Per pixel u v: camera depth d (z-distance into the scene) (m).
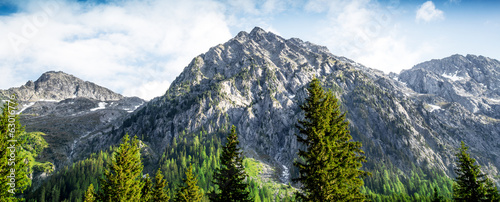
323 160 25.34
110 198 35.22
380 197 116.94
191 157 161.12
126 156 37.94
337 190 24.16
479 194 36.56
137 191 38.09
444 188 146.88
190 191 43.25
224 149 37.66
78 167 147.25
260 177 147.75
